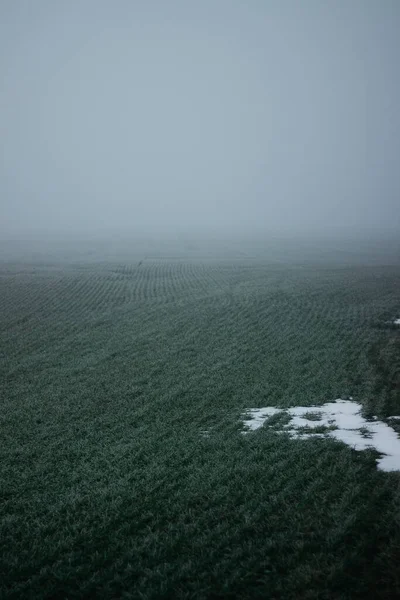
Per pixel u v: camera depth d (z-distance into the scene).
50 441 15.20
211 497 11.29
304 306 37.56
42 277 59.47
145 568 8.74
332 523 9.88
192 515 10.47
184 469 12.82
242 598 7.88
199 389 19.78
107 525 10.21
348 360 23.30
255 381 20.69
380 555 8.70
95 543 9.61
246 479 12.15
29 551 9.48
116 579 8.45
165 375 21.83
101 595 8.14
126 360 24.45
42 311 38.16
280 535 9.49
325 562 8.53
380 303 38.38
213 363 23.58
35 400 19.00
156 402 18.39
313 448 13.91
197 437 15.13
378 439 14.52
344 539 9.29
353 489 11.16
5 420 17.05
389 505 10.45
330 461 13.02
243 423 16.25
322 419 16.47
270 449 14.05
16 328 32.28
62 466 13.38
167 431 15.66
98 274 63.41
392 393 18.66
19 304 41.28
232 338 28.28
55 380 21.55
